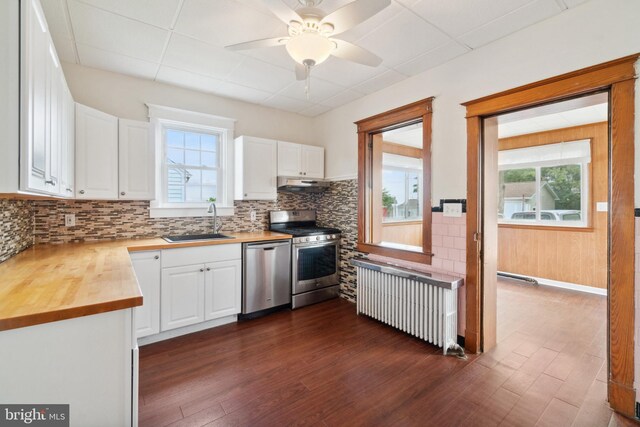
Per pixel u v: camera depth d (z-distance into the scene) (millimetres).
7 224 1919
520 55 2154
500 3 1868
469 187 2447
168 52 2473
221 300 2889
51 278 1447
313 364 2236
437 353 2412
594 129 4223
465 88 2490
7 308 1033
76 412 1086
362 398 1848
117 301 1124
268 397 1851
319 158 4016
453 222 2570
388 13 1968
